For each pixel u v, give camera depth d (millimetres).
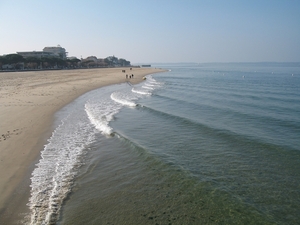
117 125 14727
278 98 25641
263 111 18750
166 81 51844
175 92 32000
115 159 9461
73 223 5527
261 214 5941
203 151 10273
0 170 7969
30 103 20562
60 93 28188
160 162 9031
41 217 5676
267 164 8930
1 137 11180
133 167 8695
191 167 8656
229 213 5969
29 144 10609
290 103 22484
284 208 6211
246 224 5562
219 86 39844
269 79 53938
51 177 7754
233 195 6785
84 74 72375
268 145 10883
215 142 11469
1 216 5637
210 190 7055
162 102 23719
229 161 9211
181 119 16062
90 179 7762
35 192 6773
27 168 8281
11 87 32375
